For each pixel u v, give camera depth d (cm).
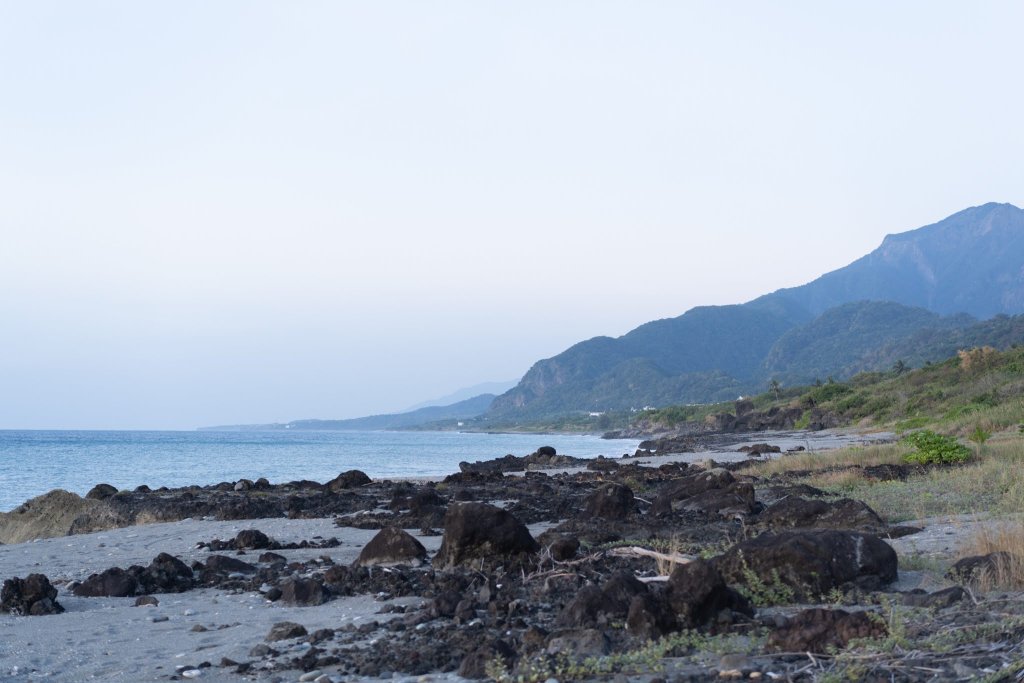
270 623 953
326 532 1817
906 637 684
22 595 1061
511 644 782
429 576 1137
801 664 656
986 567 925
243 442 16062
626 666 680
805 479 2586
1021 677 562
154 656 817
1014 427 3903
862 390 9794
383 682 694
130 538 1811
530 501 2352
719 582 808
